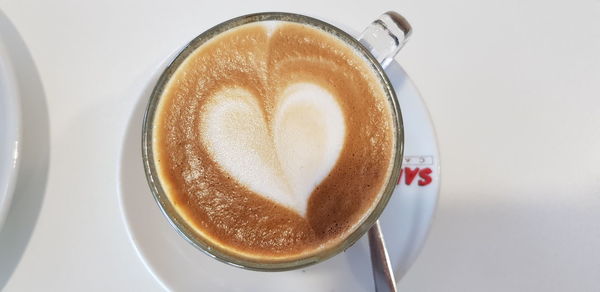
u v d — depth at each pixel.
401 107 0.19
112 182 0.19
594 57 0.22
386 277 0.17
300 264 0.16
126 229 0.18
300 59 0.18
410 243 0.18
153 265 0.18
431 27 0.22
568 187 0.20
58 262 0.19
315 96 0.18
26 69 0.21
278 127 0.18
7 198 0.17
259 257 0.16
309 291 0.18
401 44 0.19
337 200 0.17
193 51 0.18
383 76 0.18
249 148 0.17
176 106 0.17
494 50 0.21
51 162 0.20
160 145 0.17
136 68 0.21
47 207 0.19
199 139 0.17
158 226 0.18
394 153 0.17
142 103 0.19
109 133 0.20
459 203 0.20
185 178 0.17
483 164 0.20
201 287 0.18
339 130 0.18
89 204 0.19
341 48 0.18
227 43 0.18
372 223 0.17
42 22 0.21
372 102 0.18
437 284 0.19
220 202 0.17
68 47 0.21
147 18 0.21
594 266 0.19
